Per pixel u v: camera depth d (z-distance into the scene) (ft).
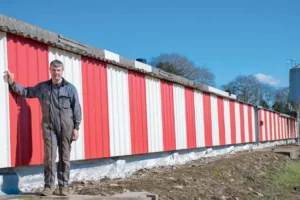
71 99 23.16
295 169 63.57
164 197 28.73
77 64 31.35
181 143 50.80
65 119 22.80
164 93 47.11
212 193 35.09
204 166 47.34
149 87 43.37
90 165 33.24
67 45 29.55
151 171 40.75
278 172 56.95
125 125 37.86
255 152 75.77
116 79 36.81
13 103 24.58
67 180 23.20
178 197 30.09
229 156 65.57
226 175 44.42
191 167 45.83
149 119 42.80
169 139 47.44
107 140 34.71
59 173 23.12
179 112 50.96
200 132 57.82
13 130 24.53
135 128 39.70
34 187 26.96
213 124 63.87
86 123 31.94
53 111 22.71
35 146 26.30
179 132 50.47
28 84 26.03
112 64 36.11
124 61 37.42
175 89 50.31
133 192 26.48
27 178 26.45
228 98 73.00
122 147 37.01
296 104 136.98
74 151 30.25
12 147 24.40
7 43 24.49
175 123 49.47
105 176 35.12
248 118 87.04
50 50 28.32
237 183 42.98
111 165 36.24
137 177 36.14
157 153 45.88
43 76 27.45
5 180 24.12
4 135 23.88
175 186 32.76
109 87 35.53
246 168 52.54
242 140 81.00
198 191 33.88
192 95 55.93
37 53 27.04
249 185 43.98
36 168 27.22
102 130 34.04
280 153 79.36
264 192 42.70
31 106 26.09
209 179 39.75
